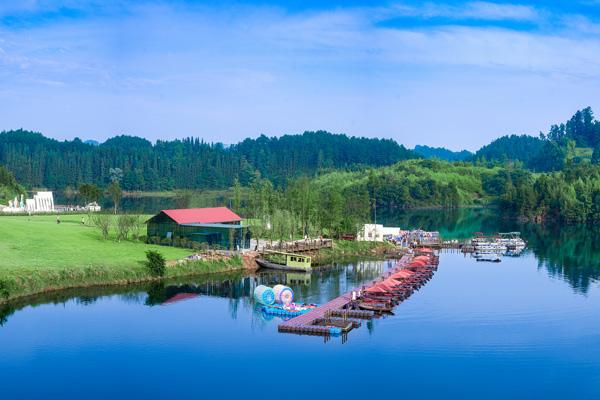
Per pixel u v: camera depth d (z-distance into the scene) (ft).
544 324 272.92
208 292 332.60
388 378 205.16
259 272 403.34
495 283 377.91
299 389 195.42
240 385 198.29
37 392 192.24
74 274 327.26
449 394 192.65
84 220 533.96
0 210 615.57
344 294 326.65
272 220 494.59
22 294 302.04
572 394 192.95
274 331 257.55
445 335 253.85
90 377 204.23
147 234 453.99
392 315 287.48
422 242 595.88
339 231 547.08
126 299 309.01
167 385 197.98
